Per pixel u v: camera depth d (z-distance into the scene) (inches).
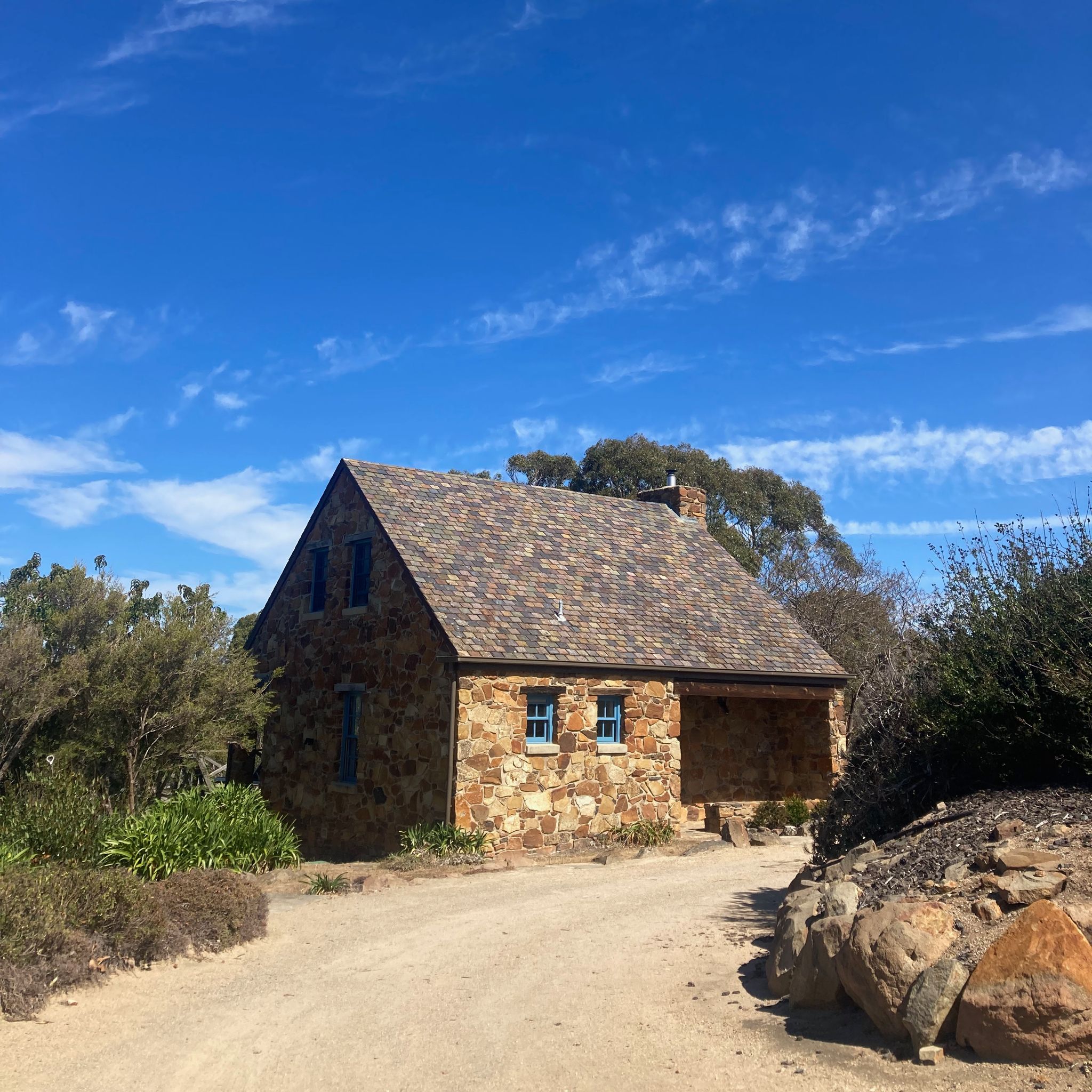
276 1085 262.7
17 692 672.4
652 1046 275.4
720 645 844.6
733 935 405.1
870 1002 259.4
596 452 1980.8
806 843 697.0
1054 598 394.9
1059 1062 218.8
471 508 875.4
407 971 371.9
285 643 921.5
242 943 418.0
